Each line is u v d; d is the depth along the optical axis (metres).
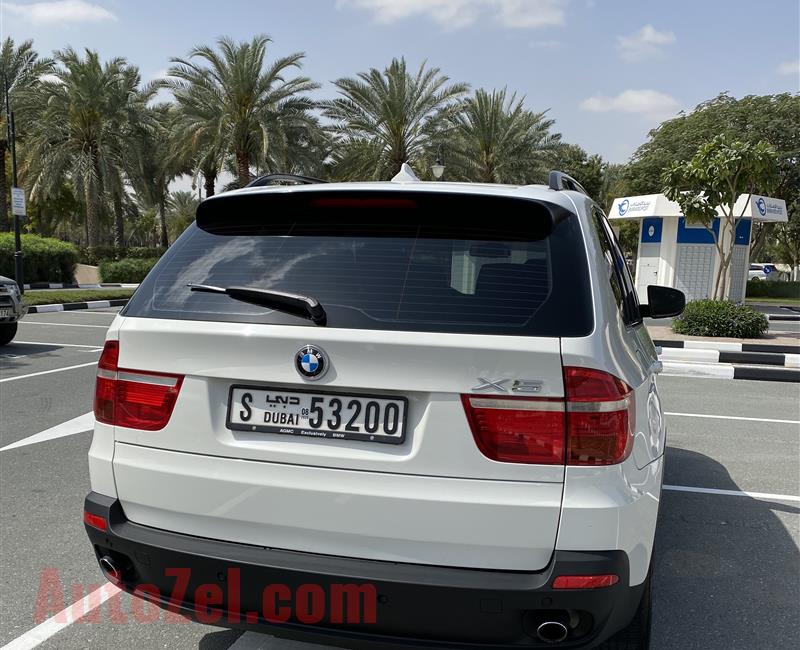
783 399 7.42
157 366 2.08
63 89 29.95
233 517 1.98
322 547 1.92
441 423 1.81
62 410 6.21
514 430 1.78
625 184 38.75
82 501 4.00
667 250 19.27
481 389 1.79
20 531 3.58
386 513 1.84
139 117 30.69
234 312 2.03
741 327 12.13
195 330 2.02
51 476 4.43
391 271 2.02
